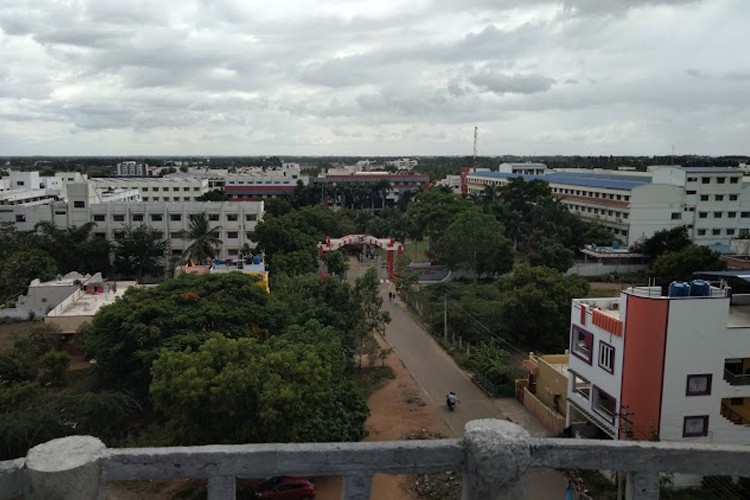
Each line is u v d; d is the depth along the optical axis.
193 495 21.48
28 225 66.56
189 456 5.60
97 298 44.94
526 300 42.50
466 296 52.88
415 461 5.80
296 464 5.72
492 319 44.69
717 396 22.70
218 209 67.75
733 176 77.38
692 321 22.27
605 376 24.56
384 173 157.50
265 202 105.19
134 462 5.52
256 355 23.58
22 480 5.31
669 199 76.44
